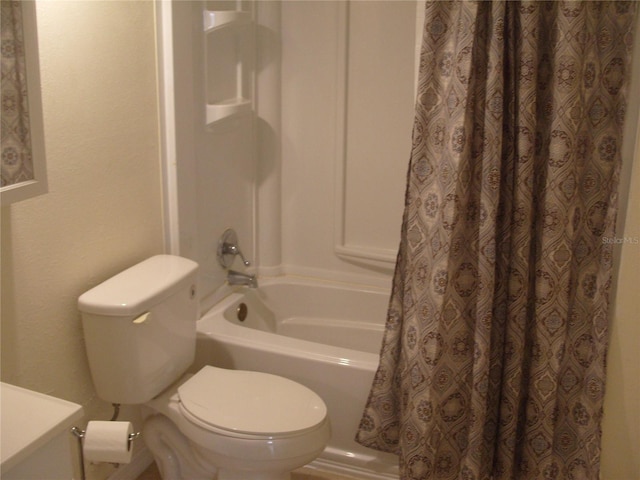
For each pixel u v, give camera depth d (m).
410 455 2.10
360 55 2.77
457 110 1.88
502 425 2.10
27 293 1.83
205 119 2.50
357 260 3.00
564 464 2.12
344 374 2.32
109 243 2.12
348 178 2.93
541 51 1.90
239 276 2.81
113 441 1.59
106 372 2.00
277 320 3.03
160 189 2.34
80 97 1.93
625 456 2.07
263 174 3.01
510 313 2.01
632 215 1.90
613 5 1.84
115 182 2.12
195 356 2.50
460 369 2.07
